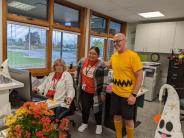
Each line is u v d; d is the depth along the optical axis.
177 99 1.84
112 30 5.64
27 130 0.93
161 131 1.87
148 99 4.94
